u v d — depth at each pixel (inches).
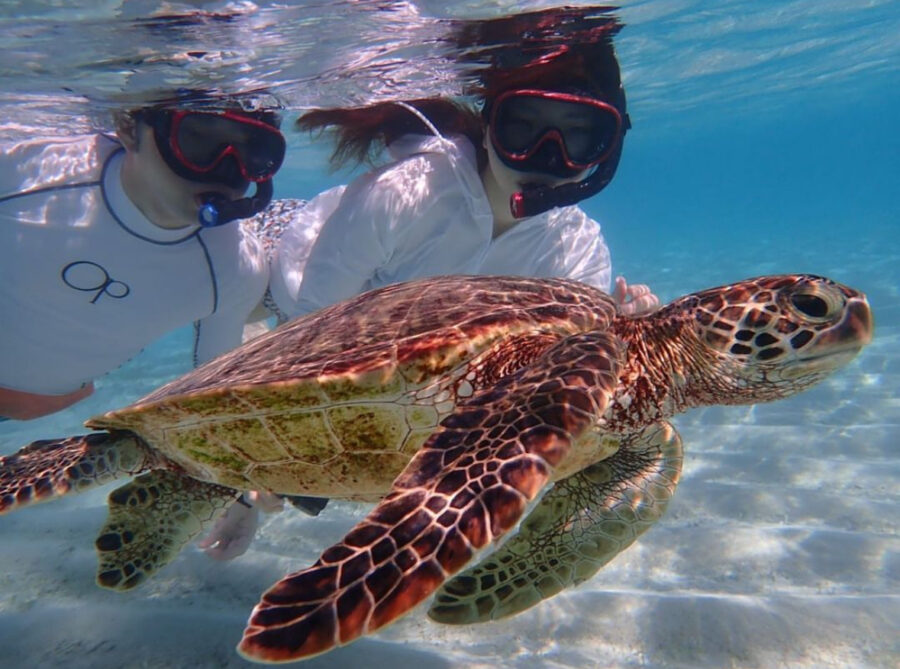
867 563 31.1
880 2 137.2
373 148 41.2
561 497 27.0
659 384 24.8
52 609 29.6
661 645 26.4
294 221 41.7
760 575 30.8
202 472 25.2
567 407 17.5
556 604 29.5
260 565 34.5
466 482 16.3
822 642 25.6
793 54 187.2
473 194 34.8
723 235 318.0
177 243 35.5
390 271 36.8
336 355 22.0
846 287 23.3
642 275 178.5
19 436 66.6
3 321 34.4
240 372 23.3
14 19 39.0
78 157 34.5
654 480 27.0
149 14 39.9
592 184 34.0
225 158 32.8
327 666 25.6
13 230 33.4
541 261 39.3
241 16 41.8
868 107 453.7
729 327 23.9
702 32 121.7
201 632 27.4
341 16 44.1
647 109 245.8
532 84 32.3
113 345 36.9
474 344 21.7
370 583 14.6
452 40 49.1
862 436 48.8
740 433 51.5
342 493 23.7
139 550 28.9
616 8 52.4
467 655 26.4
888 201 483.2
